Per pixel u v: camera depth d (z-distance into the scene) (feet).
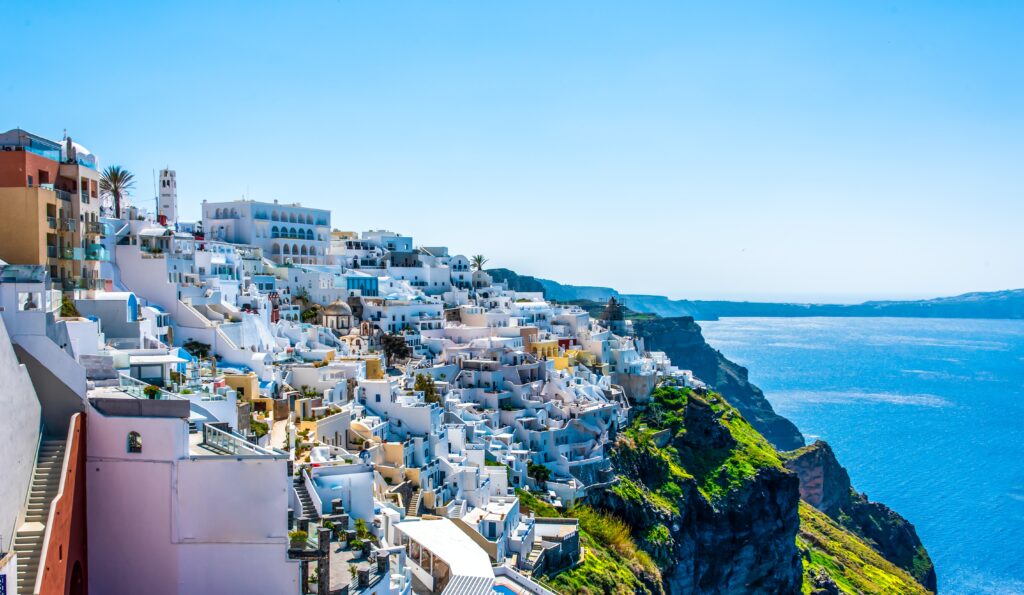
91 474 154.81
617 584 371.56
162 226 481.87
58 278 289.94
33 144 304.91
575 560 364.58
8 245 273.95
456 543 261.65
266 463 158.92
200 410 206.28
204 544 157.58
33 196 274.36
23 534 133.08
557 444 487.61
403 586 201.05
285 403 318.04
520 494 406.21
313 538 168.55
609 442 530.68
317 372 373.20
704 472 584.81
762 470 598.34
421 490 321.73
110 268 373.81
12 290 150.92
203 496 157.38
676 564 492.13
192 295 401.90
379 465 320.70
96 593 154.81
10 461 130.82
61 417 151.33
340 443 317.83
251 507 158.61
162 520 156.35
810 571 609.83
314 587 163.63
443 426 392.47
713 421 618.85
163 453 156.25
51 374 150.51
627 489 497.87
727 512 562.25
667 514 506.89
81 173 308.60
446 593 229.45
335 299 599.16
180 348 334.85
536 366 553.64
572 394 546.67
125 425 155.33
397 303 615.16
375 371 435.94
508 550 321.73
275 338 448.65
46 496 139.85
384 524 249.55
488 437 445.78
